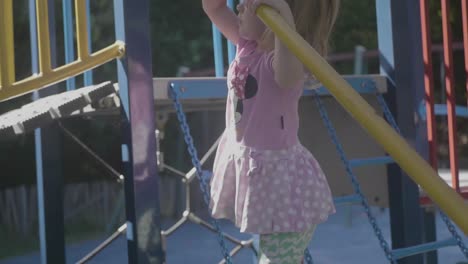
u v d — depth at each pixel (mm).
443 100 9438
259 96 2631
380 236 3402
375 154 4070
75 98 2988
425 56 3953
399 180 3854
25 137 8422
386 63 3867
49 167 3908
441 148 10367
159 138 3635
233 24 2920
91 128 8586
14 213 7867
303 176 2602
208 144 8914
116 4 2988
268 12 2180
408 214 3834
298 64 2518
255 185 2562
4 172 8391
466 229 1505
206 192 2875
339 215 8406
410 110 3812
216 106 3881
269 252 2588
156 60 10125
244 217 2551
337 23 11047
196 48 10219
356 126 4145
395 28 3834
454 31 10836
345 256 6375
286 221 2529
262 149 2594
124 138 2973
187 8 10227
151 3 10102
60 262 3934
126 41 2951
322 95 3842
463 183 4371
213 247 6758
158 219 2990
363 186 4070
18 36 8844
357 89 3730
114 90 3049
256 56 2682
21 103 8555
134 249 2945
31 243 6988
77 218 7930
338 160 4215
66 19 4105
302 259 2658
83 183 8297
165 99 3082
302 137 4379
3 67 2861
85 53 2963
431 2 10820
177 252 6543
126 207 2980
